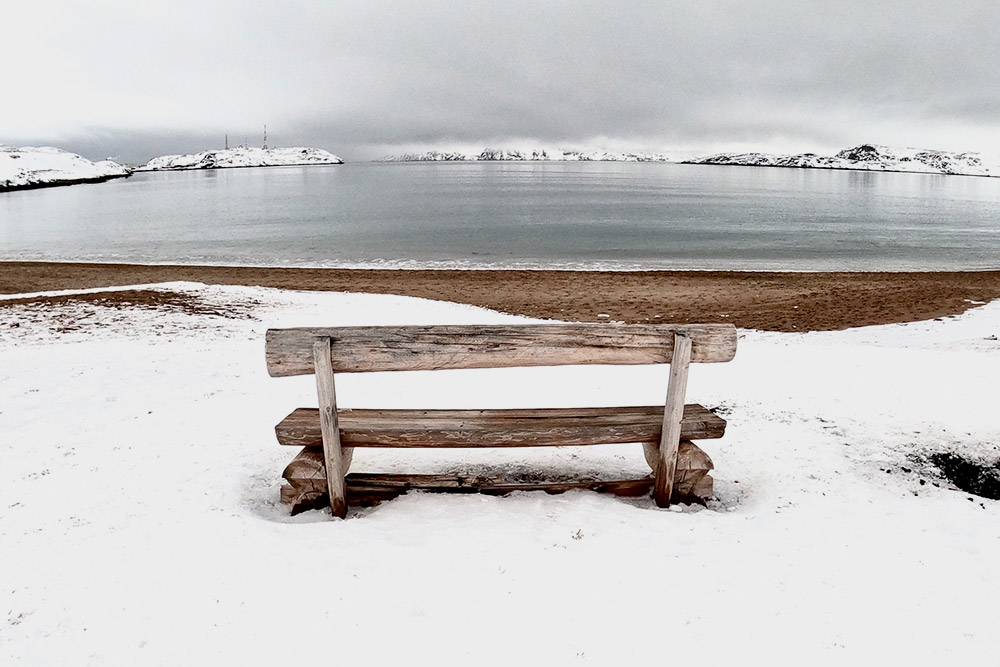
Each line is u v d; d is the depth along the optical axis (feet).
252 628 9.54
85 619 9.91
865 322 49.37
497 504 13.83
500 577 10.85
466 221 180.04
